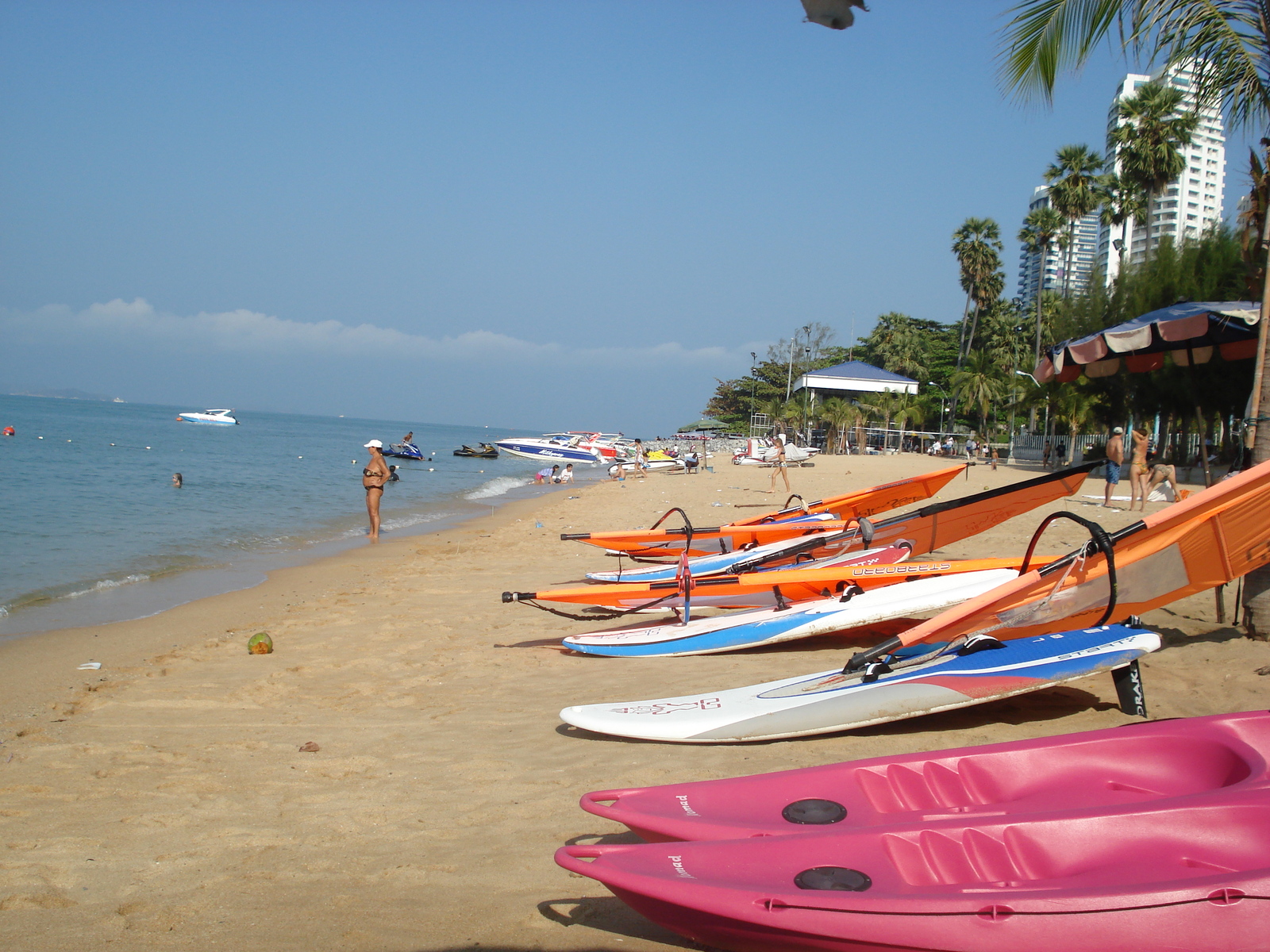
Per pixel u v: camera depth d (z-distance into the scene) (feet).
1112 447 51.96
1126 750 11.18
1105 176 155.63
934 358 282.56
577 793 13.96
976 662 16.08
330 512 73.05
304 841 12.58
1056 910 7.46
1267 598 20.12
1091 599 17.47
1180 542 17.34
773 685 17.34
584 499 86.43
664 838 9.91
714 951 9.10
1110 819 9.10
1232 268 91.61
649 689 20.24
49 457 119.34
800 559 28.58
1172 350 31.32
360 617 30.25
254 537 54.85
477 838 12.48
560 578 39.24
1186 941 7.20
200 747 16.94
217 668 23.25
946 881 8.66
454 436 535.19
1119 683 16.49
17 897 10.89
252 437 258.57
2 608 31.89
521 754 16.11
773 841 8.97
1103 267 122.31
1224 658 19.33
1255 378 20.44
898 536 28.89
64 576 38.70
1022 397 173.47
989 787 10.93
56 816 13.62
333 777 15.24
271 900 10.67
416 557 47.29
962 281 226.58
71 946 9.60
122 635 27.73
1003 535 40.98
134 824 13.28
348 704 19.93
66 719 18.88
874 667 16.29
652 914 8.61
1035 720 16.44
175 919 10.21
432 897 10.62
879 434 230.48
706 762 14.96
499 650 25.22
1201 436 31.91
